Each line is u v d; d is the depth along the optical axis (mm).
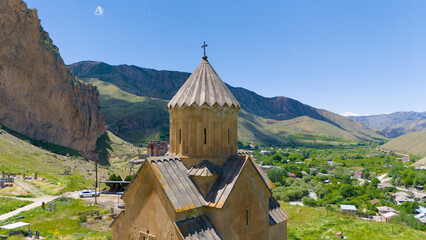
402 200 92625
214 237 12102
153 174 12391
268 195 15734
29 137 98125
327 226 41312
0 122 92375
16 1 98250
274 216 16891
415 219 61281
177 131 14805
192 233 11625
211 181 13477
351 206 72500
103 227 33500
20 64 98562
